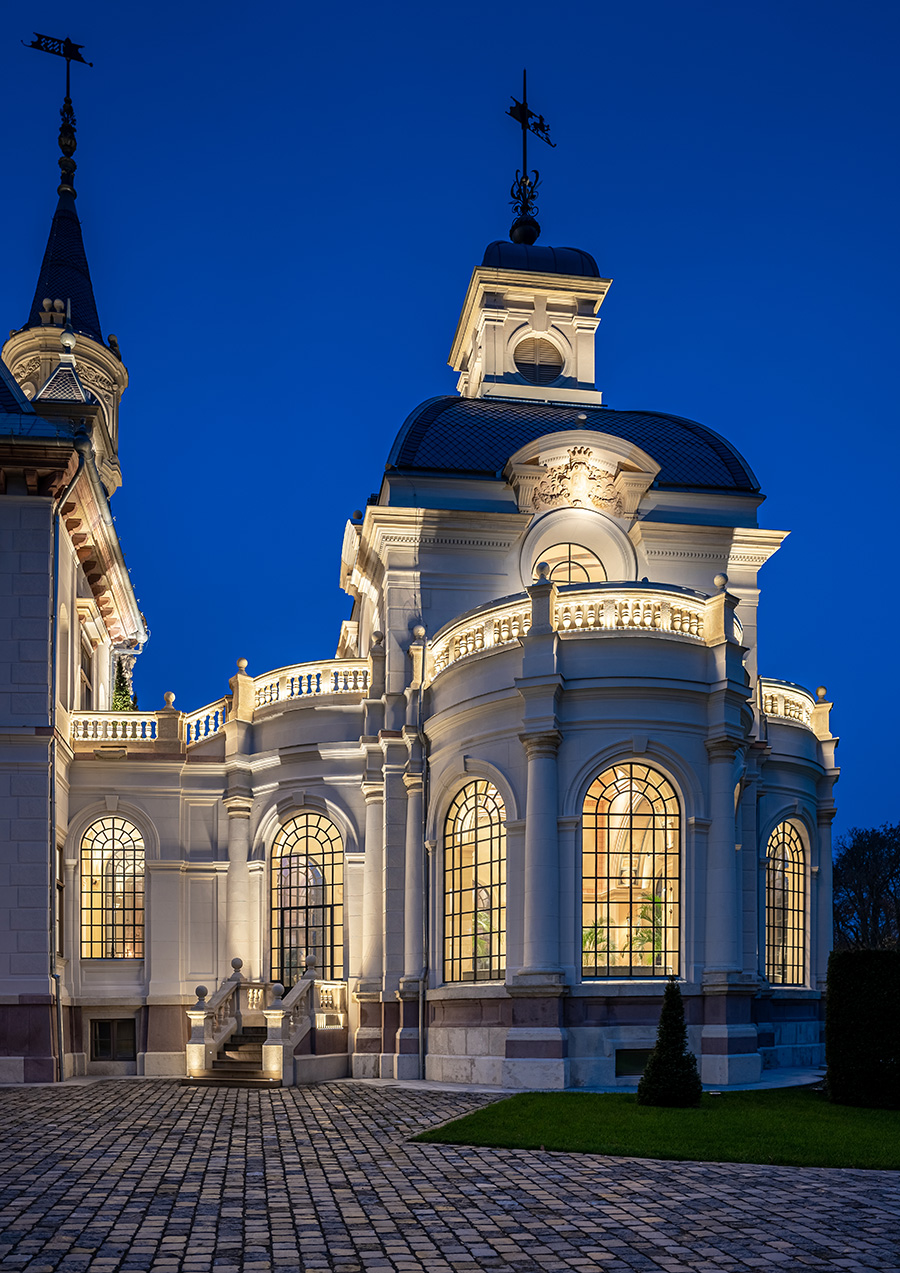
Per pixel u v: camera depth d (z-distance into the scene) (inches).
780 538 1278.3
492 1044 946.7
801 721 1205.7
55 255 1732.3
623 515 1246.3
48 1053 1042.7
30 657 1102.4
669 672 949.2
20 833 1079.0
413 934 1063.0
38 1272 375.2
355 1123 706.8
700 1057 904.9
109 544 1328.7
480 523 1216.2
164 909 1208.2
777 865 1154.7
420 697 1102.4
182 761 1232.8
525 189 1743.4
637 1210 465.4
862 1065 782.5
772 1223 444.1
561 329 1552.7
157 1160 570.9
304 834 1187.3
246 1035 1083.3
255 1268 382.6
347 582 1529.3
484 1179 526.3
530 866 915.4
